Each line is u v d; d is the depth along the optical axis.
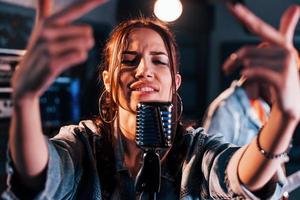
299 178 2.02
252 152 0.98
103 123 1.33
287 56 0.83
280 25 0.87
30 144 0.91
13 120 0.89
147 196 1.13
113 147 1.30
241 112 2.38
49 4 0.86
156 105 1.07
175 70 1.29
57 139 1.25
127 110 1.22
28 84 0.83
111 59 1.28
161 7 2.19
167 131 1.07
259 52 0.83
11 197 0.96
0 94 3.42
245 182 1.01
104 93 1.36
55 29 0.78
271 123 0.92
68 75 4.66
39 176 0.97
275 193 1.02
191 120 1.42
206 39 7.11
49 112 4.20
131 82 1.22
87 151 1.26
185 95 7.23
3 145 3.33
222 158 1.13
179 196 1.25
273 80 0.83
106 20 6.09
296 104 0.86
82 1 0.81
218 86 7.18
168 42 1.27
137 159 1.28
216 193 1.14
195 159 1.26
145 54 1.23
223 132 2.37
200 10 6.64
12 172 0.95
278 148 0.93
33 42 0.80
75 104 4.54
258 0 6.70
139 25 1.28
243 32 6.99
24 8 4.78
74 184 1.21
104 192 1.26
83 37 0.79
